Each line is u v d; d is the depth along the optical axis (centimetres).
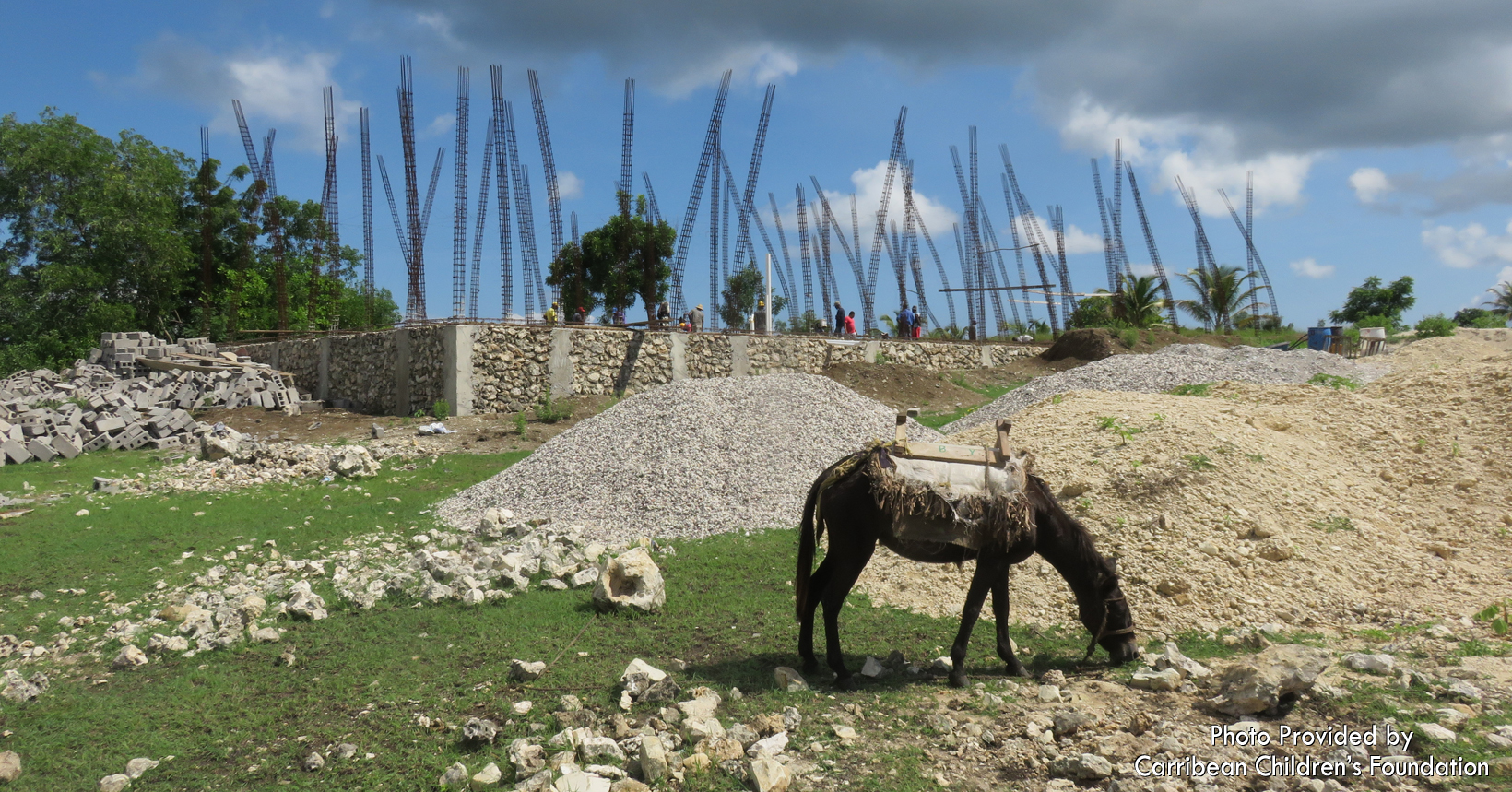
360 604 764
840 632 668
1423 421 1028
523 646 651
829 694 538
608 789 414
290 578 878
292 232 4447
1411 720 444
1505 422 970
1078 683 543
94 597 834
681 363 2430
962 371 2947
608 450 1241
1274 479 836
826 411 1341
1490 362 1134
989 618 684
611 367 2303
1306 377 2009
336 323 3077
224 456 1609
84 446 1758
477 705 539
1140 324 3944
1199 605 657
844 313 3048
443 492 1345
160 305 3741
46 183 3438
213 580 878
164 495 1330
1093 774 414
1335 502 833
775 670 569
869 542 564
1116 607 576
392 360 2297
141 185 3572
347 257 4544
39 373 2402
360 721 525
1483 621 613
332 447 1736
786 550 904
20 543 1027
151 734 525
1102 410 1032
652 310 2580
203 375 2433
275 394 2361
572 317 3578
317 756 470
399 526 1114
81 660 668
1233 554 711
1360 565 728
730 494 1092
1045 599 696
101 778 471
